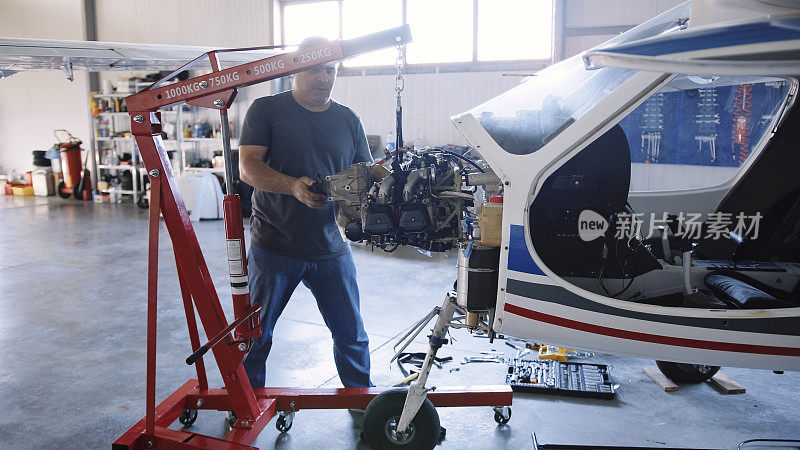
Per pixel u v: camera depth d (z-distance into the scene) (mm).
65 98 10297
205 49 4305
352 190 1984
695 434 2334
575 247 2012
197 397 2340
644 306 1802
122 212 8523
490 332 1947
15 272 4996
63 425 2422
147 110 1896
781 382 2812
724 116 2473
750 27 1559
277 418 2443
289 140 2309
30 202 9594
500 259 1824
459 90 7594
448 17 7527
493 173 1938
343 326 2461
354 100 8312
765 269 2266
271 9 8539
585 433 2348
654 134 2590
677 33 1613
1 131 11055
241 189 8219
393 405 2070
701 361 1852
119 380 2861
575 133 1718
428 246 1990
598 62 1682
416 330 2062
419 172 1894
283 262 2348
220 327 2045
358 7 8062
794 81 2271
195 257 2006
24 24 10430
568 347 1907
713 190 2568
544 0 6996
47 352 3223
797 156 2338
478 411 2553
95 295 4324
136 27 9641
